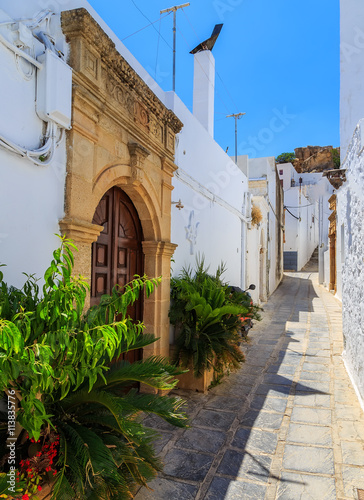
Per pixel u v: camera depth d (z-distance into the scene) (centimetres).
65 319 220
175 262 638
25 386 217
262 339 905
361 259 520
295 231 2950
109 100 407
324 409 498
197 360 529
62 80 327
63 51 350
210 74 958
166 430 438
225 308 561
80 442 246
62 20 348
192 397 540
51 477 245
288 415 481
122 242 505
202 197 785
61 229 342
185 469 358
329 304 1434
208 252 820
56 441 260
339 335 928
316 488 327
